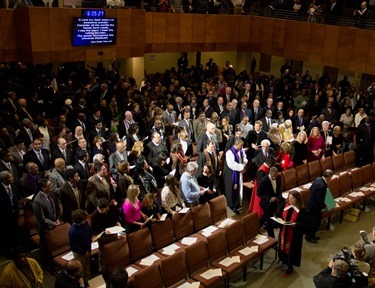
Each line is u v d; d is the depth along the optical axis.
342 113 14.38
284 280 7.49
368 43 15.36
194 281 6.55
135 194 7.11
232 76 17.44
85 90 12.95
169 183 7.84
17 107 11.05
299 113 12.87
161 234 7.31
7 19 13.16
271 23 18.33
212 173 8.79
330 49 16.55
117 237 6.90
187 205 8.20
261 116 13.04
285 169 10.23
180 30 17.23
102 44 14.77
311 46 17.14
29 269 5.53
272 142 10.73
